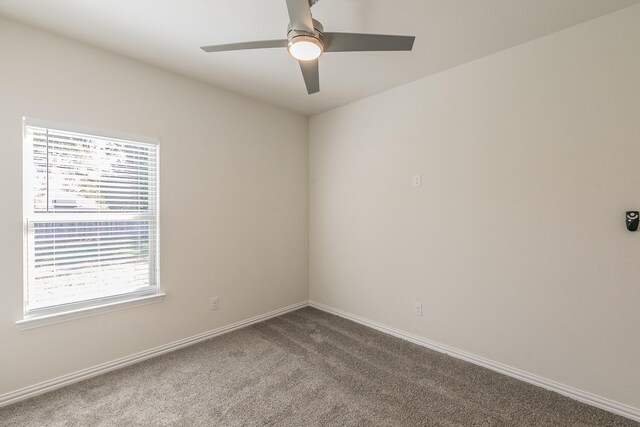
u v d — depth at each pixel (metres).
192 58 2.33
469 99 2.37
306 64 1.77
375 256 3.05
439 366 2.32
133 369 2.27
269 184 3.32
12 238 1.87
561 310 1.98
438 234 2.57
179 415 1.78
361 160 3.17
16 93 1.87
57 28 1.95
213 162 2.84
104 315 2.22
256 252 3.21
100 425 1.69
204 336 2.79
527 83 2.09
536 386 2.07
